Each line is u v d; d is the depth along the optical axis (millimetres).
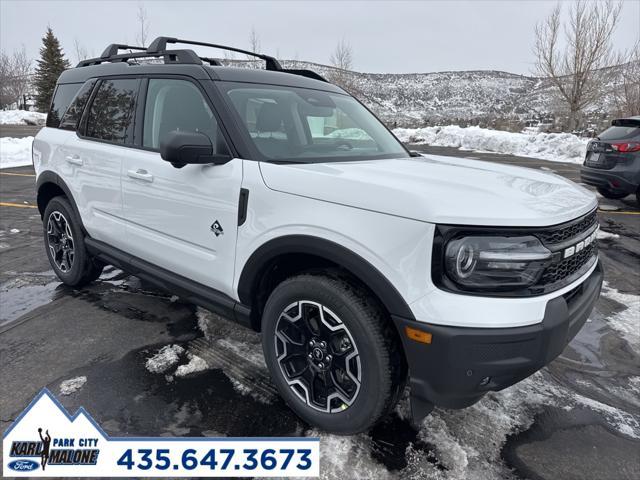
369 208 1856
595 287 2244
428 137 21250
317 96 3074
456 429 2270
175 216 2623
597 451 2158
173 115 2727
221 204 2350
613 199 8672
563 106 23250
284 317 2236
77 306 3557
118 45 3689
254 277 2277
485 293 1736
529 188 2162
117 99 3168
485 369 1732
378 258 1828
